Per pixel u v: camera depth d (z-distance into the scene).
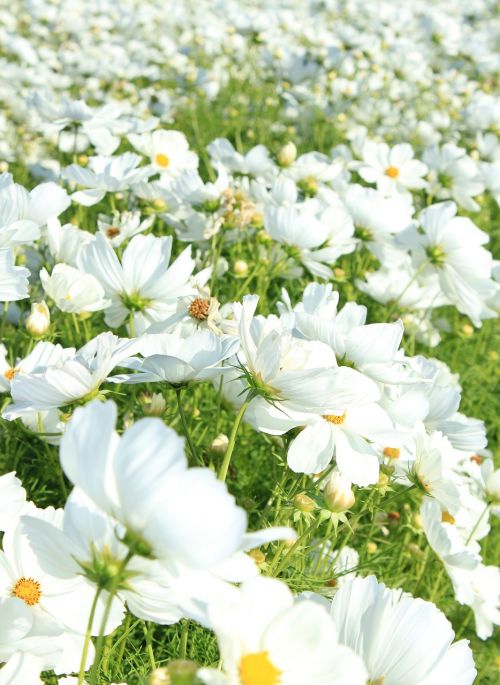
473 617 1.09
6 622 0.65
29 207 0.97
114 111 1.45
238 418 0.71
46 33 2.94
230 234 1.35
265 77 2.90
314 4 3.73
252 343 0.70
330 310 0.84
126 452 0.54
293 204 1.29
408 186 1.67
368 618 0.65
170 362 0.73
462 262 1.25
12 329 1.05
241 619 0.56
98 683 0.79
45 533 0.61
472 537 0.96
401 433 0.78
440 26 3.12
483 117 2.49
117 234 1.13
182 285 0.92
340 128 2.48
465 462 1.01
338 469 0.80
